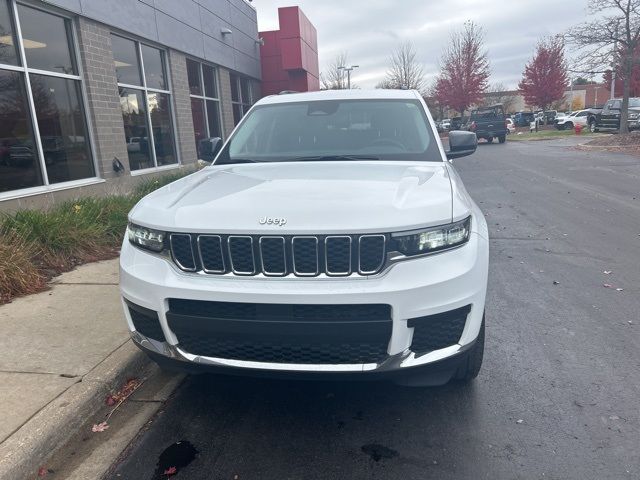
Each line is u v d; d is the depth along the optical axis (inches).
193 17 553.0
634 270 240.1
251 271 109.6
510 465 111.3
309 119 181.5
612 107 1267.2
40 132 327.3
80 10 353.7
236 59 705.6
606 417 127.8
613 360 156.1
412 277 107.1
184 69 532.7
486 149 1078.4
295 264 107.7
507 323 184.1
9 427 116.7
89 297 199.0
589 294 210.8
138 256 121.1
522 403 134.7
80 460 116.1
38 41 327.6
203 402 139.4
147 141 463.8
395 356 107.4
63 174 348.5
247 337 107.8
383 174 138.1
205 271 111.9
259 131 181.8
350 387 145.0
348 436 123.0
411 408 133.9
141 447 120.4
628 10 932.6
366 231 106.4
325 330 104.9
